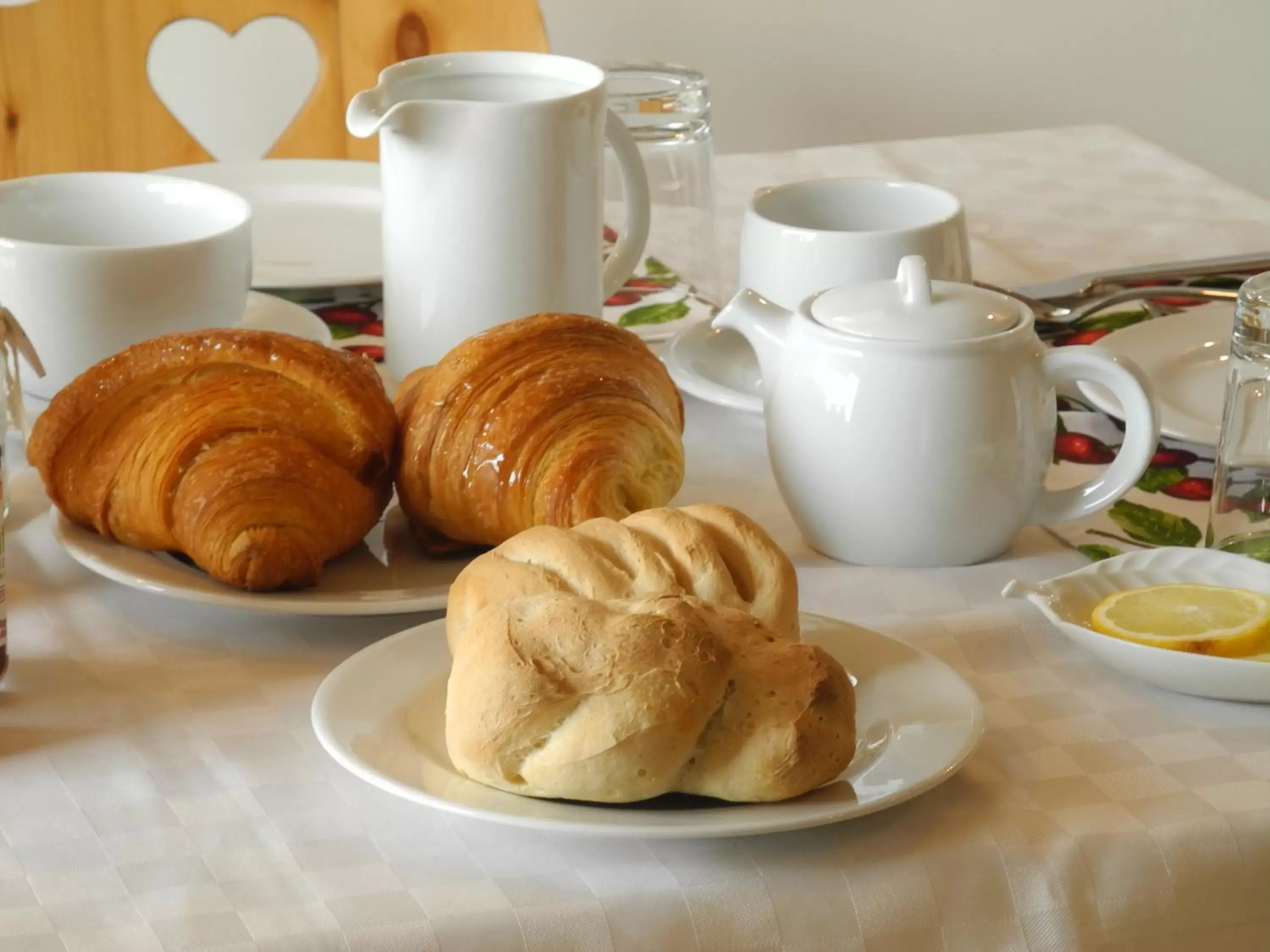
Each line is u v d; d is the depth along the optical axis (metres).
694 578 1.01
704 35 2.68
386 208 1.27
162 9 1.83
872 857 0.97
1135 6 2.85
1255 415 1.12
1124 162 1.78
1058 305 1.39
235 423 1.11
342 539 1.11
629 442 1.12
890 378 1.11
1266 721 1.03
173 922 0.94
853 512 1.13
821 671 0.97
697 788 0.96
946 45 2.79
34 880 0.95
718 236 1.52
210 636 1.08
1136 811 0.98
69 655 1.07
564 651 0.97
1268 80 2.95
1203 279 1.42
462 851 0.97
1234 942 0.98
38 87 1.81
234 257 1.26
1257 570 1.08
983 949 0.96
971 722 1.00
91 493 1.11
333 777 1.00
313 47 2.25
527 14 1.88
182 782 1.00
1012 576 1.13
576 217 1.26
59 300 1.22
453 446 1.12
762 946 0.95
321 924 0.94
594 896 0.95
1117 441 1.25
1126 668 1.05
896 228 1.31
